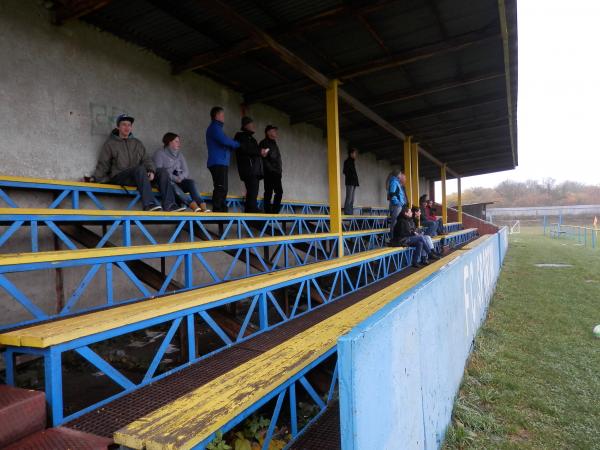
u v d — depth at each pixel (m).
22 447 1.58
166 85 5.75
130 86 5.23
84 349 1.97
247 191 6.11
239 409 1.74
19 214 2.92
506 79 6.63
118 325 2.12
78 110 4.62
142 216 3.81
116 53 5.06
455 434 2.68
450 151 14.16
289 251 7.88
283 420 2.72
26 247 4.04
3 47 3.96
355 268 6.34
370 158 13.98
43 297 4.12
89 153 4.73
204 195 5.87
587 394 3.47
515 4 4.52
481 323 5.32
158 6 4.37
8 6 4.00
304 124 9.39
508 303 6.84
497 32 5.16
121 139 4.58
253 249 4.52
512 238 28.34
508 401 3.29
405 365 1.92
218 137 5.46
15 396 1.73
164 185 4.81
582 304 6.84
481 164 17.41
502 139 12.72
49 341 1.80
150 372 2.22
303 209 9.21
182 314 2.48
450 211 22.84
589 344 4.75
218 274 6.43
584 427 2.94
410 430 1.95
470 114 9.46
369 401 1.46
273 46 4.78
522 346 4.64
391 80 6.87
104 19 4.68
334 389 3.02
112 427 1.78
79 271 4.45
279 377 2.07
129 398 2.04
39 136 4.24
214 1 3.90
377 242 8.73
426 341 2.34
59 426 1.79
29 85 4.16
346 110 8.31
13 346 1.90
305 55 5.64
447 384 2.88
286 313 4.87
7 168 3.97
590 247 19.36
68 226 4.07
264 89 6.96
